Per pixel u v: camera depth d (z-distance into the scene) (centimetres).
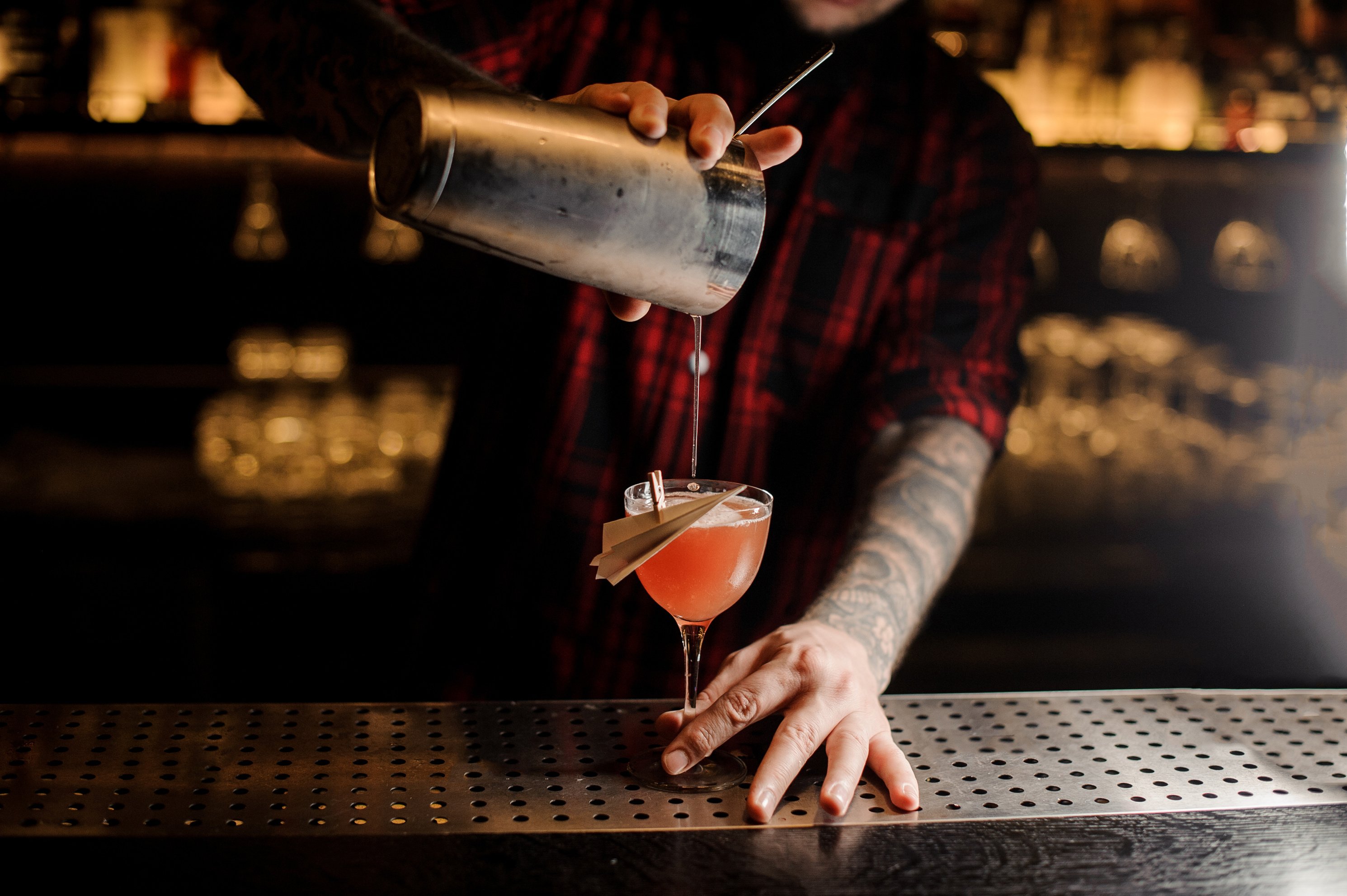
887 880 82
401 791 93
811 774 97
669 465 158
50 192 304
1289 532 277
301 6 120
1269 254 319
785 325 160
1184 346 312
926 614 128
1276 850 86
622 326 155
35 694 262
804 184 158
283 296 319
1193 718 109
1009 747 102
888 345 158
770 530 165
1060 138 274
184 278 314
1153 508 278
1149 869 84
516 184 80
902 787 92
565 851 85
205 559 264
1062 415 298
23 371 312
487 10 148
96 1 257
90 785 93
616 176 83
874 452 150
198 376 318
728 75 156
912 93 164
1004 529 276
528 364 160
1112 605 279
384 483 271
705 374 158
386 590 269
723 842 86
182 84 258
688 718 103
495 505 163
